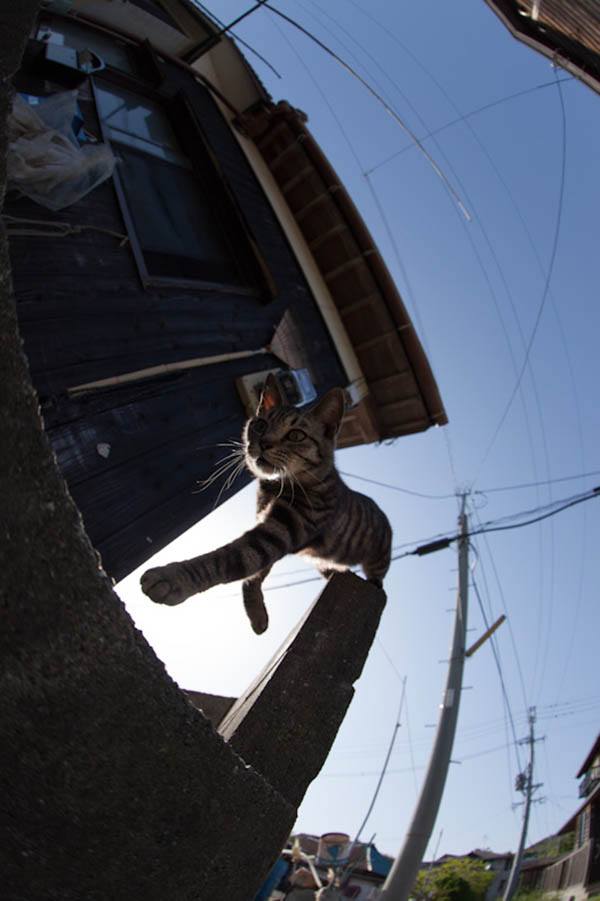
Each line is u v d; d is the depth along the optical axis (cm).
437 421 997
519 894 2477
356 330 967
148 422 576
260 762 262
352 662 309
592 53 853
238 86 984
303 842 2041
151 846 183
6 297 148
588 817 2283
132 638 171
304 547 461
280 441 434
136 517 521
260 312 800
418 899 2242
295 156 960
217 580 326
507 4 944
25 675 159
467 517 1416
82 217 607
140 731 175
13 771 163
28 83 662
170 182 800
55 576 158
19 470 153
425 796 1084
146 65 857
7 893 170
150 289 650
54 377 507
